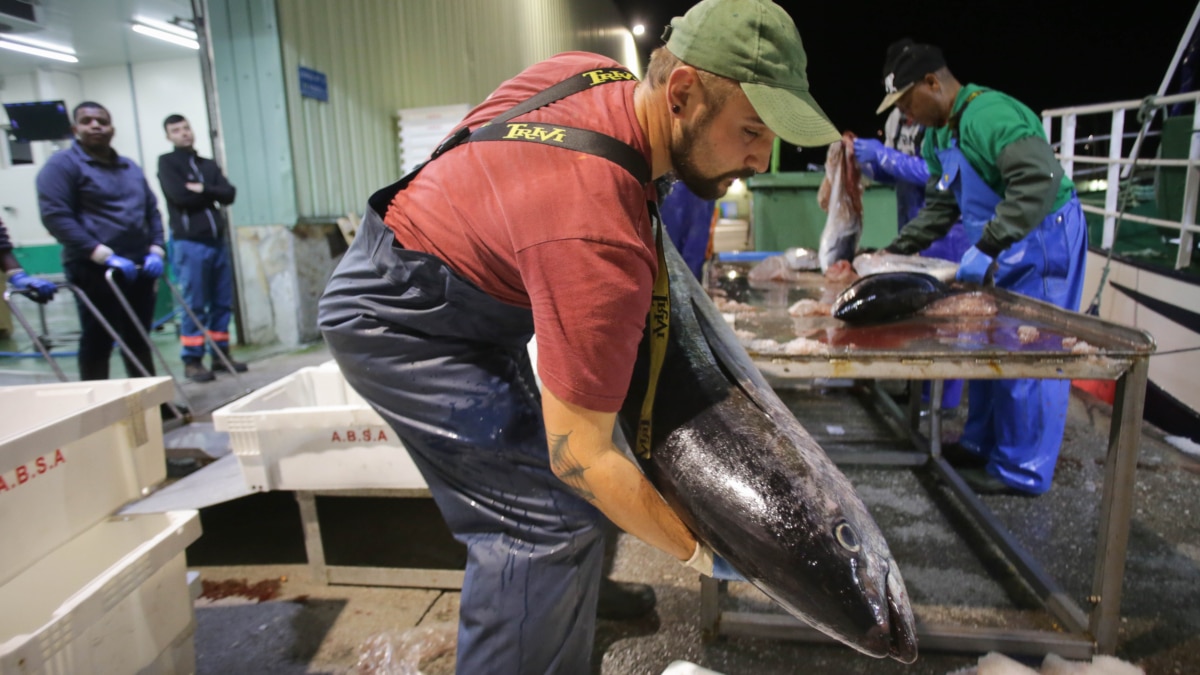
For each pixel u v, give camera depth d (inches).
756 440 47.1
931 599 80.5
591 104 42.7
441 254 45.6
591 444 39.2
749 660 70.7
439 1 286.2
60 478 59.7
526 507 51.0
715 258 159.9
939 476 113.7
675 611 79.4
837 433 134.0
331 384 102.3
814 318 87.7
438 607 81.0
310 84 210.8
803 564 42.2
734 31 36.2
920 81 104.7
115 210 138.0
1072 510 101.3
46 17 235.3
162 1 227.9
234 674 70.4
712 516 45.0
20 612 59.7
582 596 53.4
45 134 180.5
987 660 66.9
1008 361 63.8
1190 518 98.1
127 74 299.9
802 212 208.4
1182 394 141.0
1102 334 69.7
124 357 145.3
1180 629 73.6
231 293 195.3
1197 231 140.5
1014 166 91.9
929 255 155.3
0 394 76.0
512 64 379.2
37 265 284.4
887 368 65.3
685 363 52.5
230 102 204.2
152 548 58.1
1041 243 100.7
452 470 51.8
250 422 82.7
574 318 36.8
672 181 55.8
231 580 88.4
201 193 171.2
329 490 83.4
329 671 70.6
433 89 282.5
